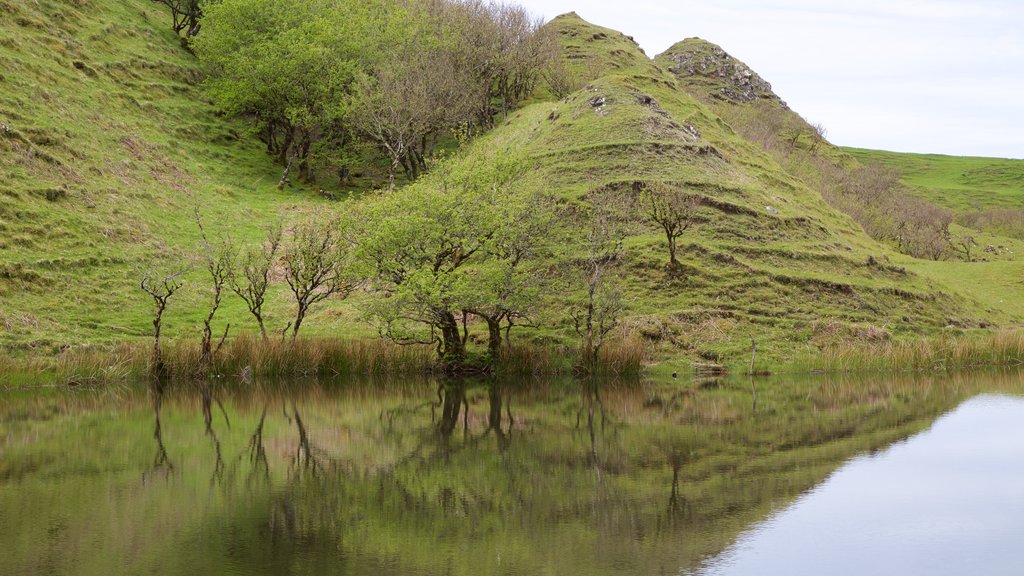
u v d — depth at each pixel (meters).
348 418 27.91
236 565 12.98
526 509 16.48
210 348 37.44
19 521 15.52
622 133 63.69
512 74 86.00
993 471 19.75
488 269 38.19
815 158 123.38
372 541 14.27
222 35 75.31
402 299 36.53
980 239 114.56
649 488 18.16
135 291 44.47
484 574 12.56
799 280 48.16
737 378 38.94
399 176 76.31
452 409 29.80
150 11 88.88
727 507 16.62
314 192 68.75
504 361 39.56
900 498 17.30
